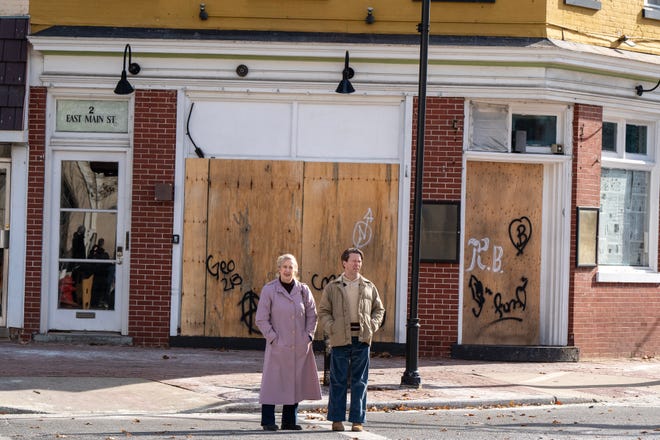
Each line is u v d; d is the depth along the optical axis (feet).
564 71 58.85
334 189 58.54
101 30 58.65
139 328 58.44
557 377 52.85
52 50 58.18
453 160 58.39
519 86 58.08
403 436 36.24
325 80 58.39
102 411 40.45
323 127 58.85
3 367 48.52
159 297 58.39
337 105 58.85
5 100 58.39
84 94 58.90
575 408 45.16
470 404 44.96
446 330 58.39
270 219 58.54
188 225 58.54
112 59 58.54
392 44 57.47
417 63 58.18
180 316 58.44
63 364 50.31
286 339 37.22
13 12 58.70
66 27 58.75
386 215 58.44
